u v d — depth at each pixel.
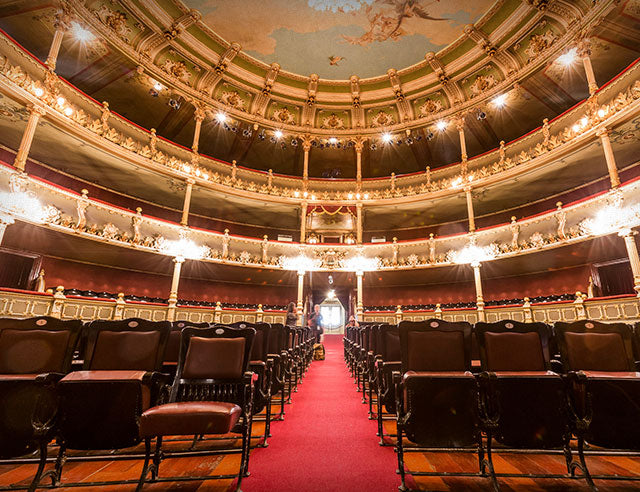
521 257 13.27
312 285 18.20
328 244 15.65
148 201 16.33
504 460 3.13
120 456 2.72
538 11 11.91
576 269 14.05
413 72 15.51
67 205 10.12
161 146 14.01
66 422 2.46
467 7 12.50
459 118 15.64
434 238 14.42
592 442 2.65
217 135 17.41
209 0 12.38
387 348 4.07
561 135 11.77
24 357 2.85
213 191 15.41
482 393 2.68
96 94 14.23
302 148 18.55
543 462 3.08
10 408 2.51
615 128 10.43
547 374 2.74
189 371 3.02
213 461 3.07
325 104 17.22
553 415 2.59
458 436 2.63
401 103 16.77
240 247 14.63
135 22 12.53
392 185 16.64
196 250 13.47
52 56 10.31
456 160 18.58
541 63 12.74
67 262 13.42
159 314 11.87
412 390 2.65
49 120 10.34
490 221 17.20
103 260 14.02
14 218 8.74
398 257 15.01
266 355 4.06
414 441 2.66
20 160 9.04
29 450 2.60
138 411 2.51
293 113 17.47
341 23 13.36
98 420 2.48
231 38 14.03
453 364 3.10
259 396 3.54
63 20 10.70
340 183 17.47
